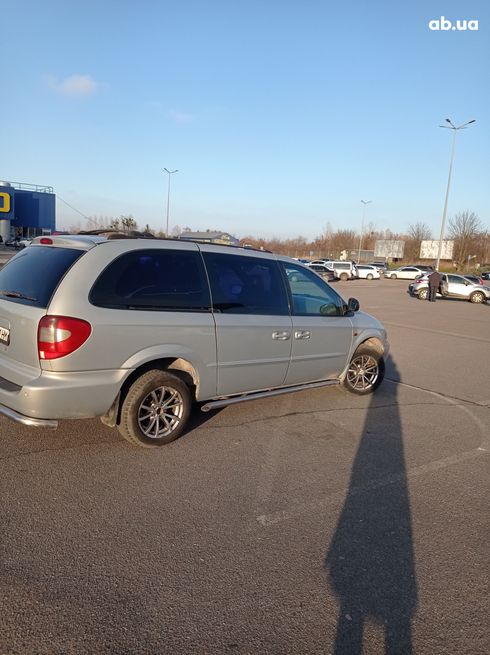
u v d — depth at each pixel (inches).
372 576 105.6
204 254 175.5
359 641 87.7
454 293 1059.9
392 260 3090.6
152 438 162.6
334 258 3006.9
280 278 200.1
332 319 219.0
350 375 236.8
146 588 98.3
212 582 101.0
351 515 130.3
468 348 413.7
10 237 1964.8
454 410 230.8
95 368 144.6
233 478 147.6
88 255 147.6
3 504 126.5
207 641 85.8
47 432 173.5
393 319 619.2
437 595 100.6
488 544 119.8
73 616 89.9
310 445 177.2
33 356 141.3
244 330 180.2
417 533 123.3
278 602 96.2
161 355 157.6
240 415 204.5
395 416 216.4
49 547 109.7
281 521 125.6
